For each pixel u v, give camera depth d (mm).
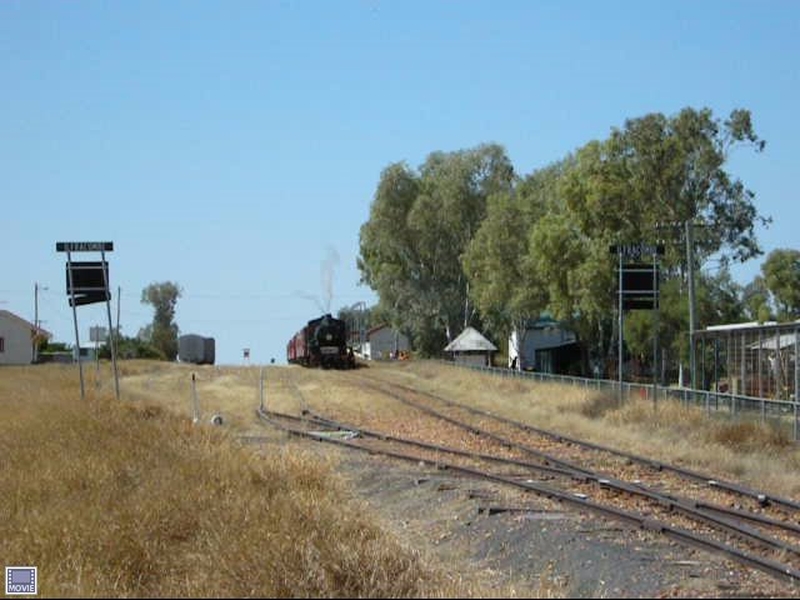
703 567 12211
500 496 17891
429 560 12508
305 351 88188
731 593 10992
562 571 12516
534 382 51188
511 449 27422
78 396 32469
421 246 91750
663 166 53656
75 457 18328
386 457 25047
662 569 12070
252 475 16828
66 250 31641
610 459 24969
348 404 44562
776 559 12961
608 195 53250
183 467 17344
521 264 66500
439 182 91312
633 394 37625
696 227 53031
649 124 53938
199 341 113375
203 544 12500
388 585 11008
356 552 11555
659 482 20953
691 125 53719
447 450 26078
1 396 36062
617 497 18281
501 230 68312
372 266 97250
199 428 24031
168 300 157250
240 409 39844
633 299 34031
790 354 33062
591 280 53750
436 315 95000
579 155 56125
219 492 15500
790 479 21000
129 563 12203
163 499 14617
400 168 93312
